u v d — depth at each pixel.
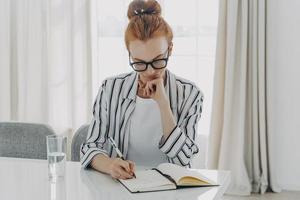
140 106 1.76
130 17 1.62
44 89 4.21
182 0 3.93
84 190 1.46
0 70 4.22
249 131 3.74
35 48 4.17
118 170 1.54
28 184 1.56
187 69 3.98
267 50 3.63
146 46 1.56
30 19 4.16
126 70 4.14
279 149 3.79
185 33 3.95
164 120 1.64
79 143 2.15
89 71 4.02
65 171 1.69
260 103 3.65
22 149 2.30
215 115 3.77
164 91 1.65
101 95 1.82
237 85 3.74
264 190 3.70
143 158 1.79
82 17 4.01
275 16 3.70
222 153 3.72
